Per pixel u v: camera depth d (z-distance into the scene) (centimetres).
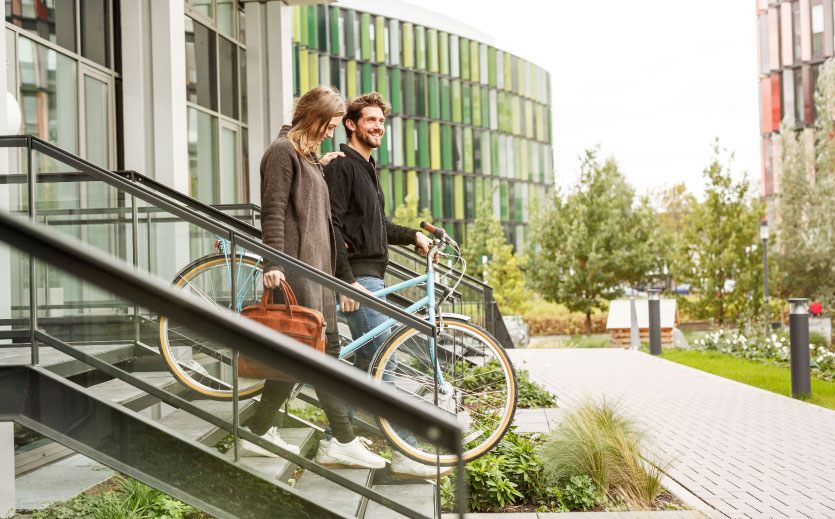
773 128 4172
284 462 329
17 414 338
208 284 441
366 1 4628
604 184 2989
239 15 1127
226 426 337
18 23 657
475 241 3484
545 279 3033
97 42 758
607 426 530
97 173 365
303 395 324
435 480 312
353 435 324
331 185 437
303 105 405
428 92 5022
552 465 497
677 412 814
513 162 5691
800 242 2402
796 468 567
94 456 333
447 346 433
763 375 1145
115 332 363
